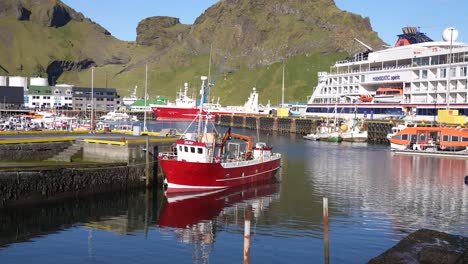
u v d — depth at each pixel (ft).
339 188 168.96
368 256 94.17
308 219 123.95
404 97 447.42
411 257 69.41
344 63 540.11
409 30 516.73
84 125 321.52
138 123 546.26
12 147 158.10
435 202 146.00
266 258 92.99
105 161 162.81
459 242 75.66
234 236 108.17
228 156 177.78
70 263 89.10
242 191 160.45
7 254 92.89
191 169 151.43
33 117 442.50
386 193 160.15
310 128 485.56
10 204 121.19
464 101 388.16
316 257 93.66
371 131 403.54
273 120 558.15
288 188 167.94
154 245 101.09
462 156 264.52
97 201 139.03
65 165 135.85
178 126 499.51
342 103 508.94
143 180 159.43
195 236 108.17
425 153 274.77
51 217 119.65
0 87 618.03
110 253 95.25
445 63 411.75
